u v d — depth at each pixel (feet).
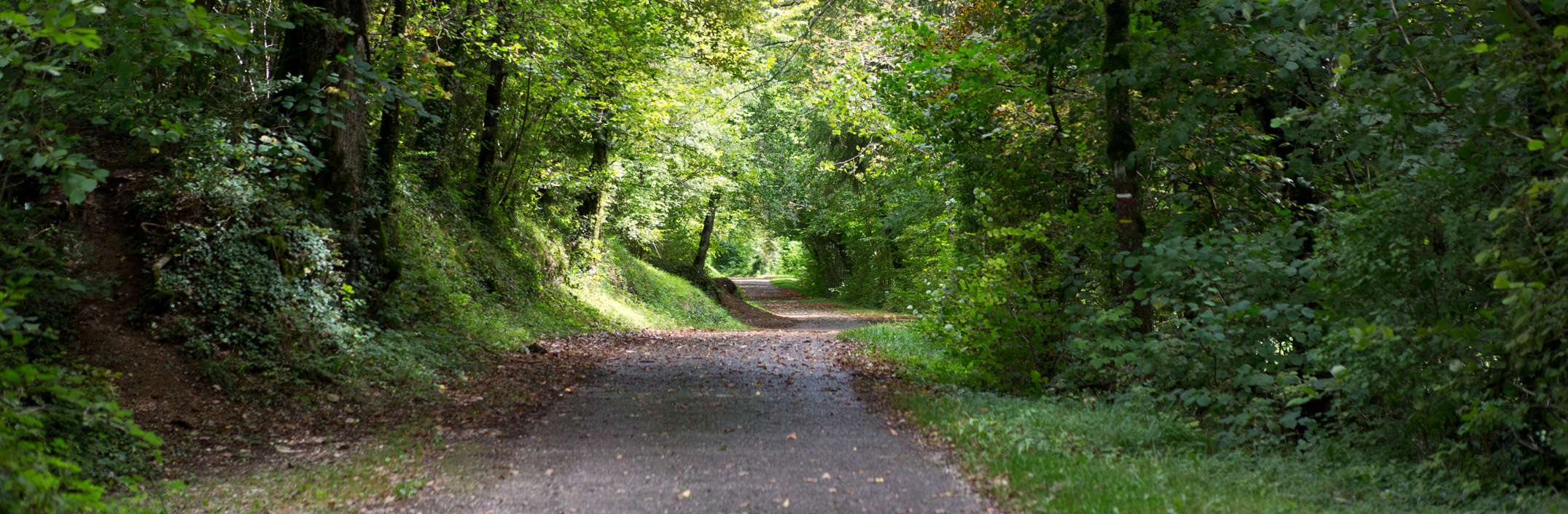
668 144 87.51
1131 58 28.81
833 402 32.14
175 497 18.89
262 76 38.55
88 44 15.69
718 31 64.23
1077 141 38.37
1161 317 31.91
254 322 30.53
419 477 20.83
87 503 14.73
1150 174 37.27
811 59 63.21
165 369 26.96
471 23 51.11
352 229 38.29
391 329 38.34
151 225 30.76
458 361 38.14
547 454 23.49
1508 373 18.49
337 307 35.14
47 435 19.86
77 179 16.16
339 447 24.40
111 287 28.71
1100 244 34.17
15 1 18.51
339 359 31.37
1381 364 20.83
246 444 24.07
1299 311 24.73
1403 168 22.08
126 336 27.50
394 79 43.14
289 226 34.17
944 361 41.96
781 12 69.10
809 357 48.62
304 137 34.06
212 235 31.73
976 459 21.74
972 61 37.04
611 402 31.99
